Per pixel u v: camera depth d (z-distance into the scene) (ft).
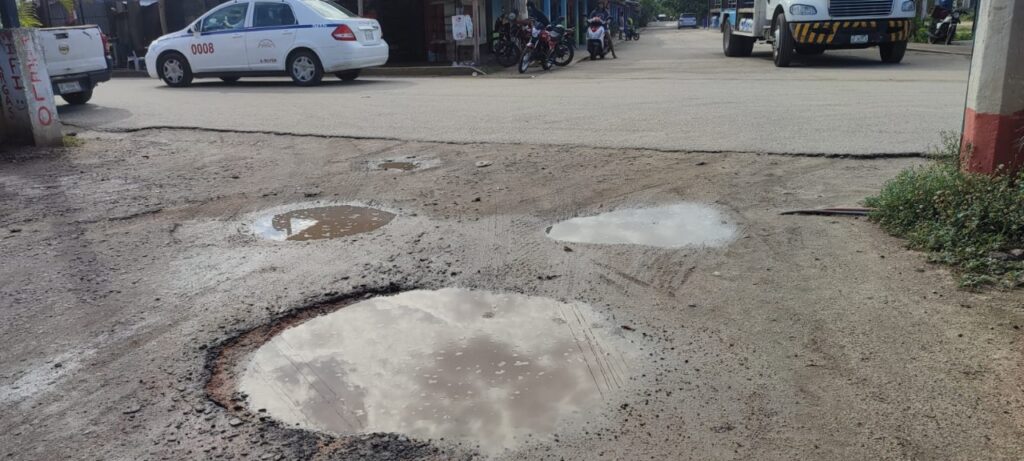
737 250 14.30
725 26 70.38
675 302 12.09
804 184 18.54
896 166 19.84
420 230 16.03
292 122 29.68
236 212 17.84
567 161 21.76
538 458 8.20
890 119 26.22
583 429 8.72
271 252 14.89
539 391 9.55
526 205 17.71
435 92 39.60
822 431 8.59
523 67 54.34
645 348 10.59
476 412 9.12
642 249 14.49
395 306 12.25
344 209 17.85
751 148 22.38
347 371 10.18
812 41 50.52
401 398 9.47
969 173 15.14
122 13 73.26
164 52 47.14
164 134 27.99
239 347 10.93
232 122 30.01
